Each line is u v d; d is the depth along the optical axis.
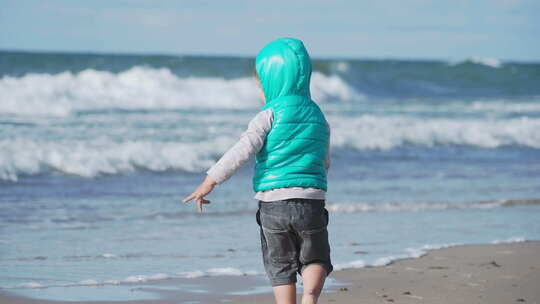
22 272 12.28
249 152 7.51
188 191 22.31
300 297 10.75
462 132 37.00
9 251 14.10
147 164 25.58
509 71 77.81
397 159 30.72
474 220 19.09
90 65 52.88
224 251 14.55
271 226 7.66
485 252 14.74
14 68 50.09
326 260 7.79
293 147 7.59
